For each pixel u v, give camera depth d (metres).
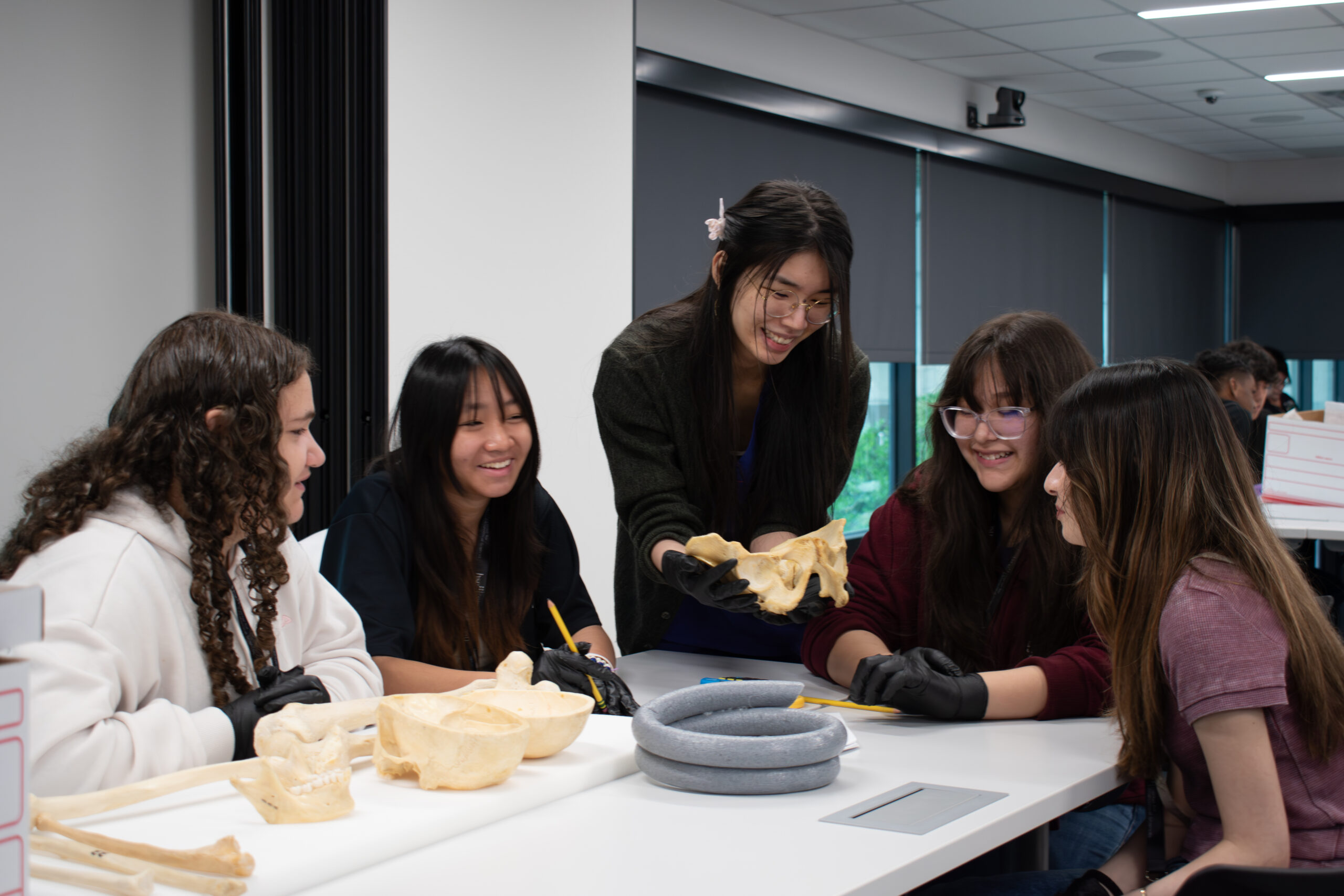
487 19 3.28
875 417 6.41
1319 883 0.93
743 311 1.72
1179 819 1.35
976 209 6.66
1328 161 8.93
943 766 1.24
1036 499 1.62
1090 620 1.46
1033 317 1.64
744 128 5.22
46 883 0.81
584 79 3.60
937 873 0.97
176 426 1.19
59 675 1.02
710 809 1.07
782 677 1.81
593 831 1.00
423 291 3.12
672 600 1.99
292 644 1.41
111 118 3.02
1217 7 5.15
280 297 3.19
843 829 1.02
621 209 3.75
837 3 5.10
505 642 1.83
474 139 3.25
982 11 5.22
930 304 6.36
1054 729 1.42
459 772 1.03
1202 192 8.99
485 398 1.72
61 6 2.91
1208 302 9.12
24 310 2.88
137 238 3.09
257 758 1.01
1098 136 7.68
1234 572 1.17
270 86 3.21
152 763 1.04
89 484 1.18
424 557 1.76
